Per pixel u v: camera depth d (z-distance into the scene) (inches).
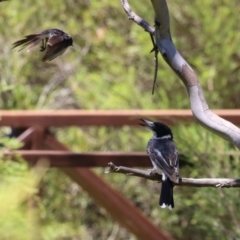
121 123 308.8
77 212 486.9
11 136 316.5
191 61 501.7
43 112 308.0
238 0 507.2
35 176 277.4
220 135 210.2
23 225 211.5
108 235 496.7
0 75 502.0
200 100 213.8
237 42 496.4
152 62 501.4
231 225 345.1
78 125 308.5
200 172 329.1
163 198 246.4
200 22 502.9
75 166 300.8
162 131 285.9
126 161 300.0
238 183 214.2
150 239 322.0
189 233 447.2
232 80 494.6
